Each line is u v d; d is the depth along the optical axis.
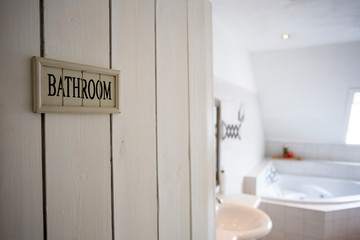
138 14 0.56
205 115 0.88
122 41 0.51
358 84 3.25
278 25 2.32
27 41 0.36
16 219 0.35
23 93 0.35
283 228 2.51
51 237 0.39
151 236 0.60
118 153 0.51
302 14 2.06
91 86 0.44
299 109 3.86
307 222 2.40
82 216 0.44
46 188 0.38
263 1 1.82
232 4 1.87
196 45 0.82
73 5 0.42
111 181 0.49
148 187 0.59
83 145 0.44
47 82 0.38
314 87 3.50
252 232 1.40
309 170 3.98
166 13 0.66
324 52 3.08
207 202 0.89
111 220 0.49
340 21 2.23
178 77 0.71
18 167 0.35
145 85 0.58
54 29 0.39
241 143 2.96
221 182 2.29
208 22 0.91
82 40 0.43
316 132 4.03
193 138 0.79
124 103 0.52
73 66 0.41
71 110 0.41
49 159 0.39
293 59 3.28
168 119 0.67
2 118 0.33
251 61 3.49
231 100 2.58
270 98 3.90
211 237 0.92
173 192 0.69
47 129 0.38
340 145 3.94
